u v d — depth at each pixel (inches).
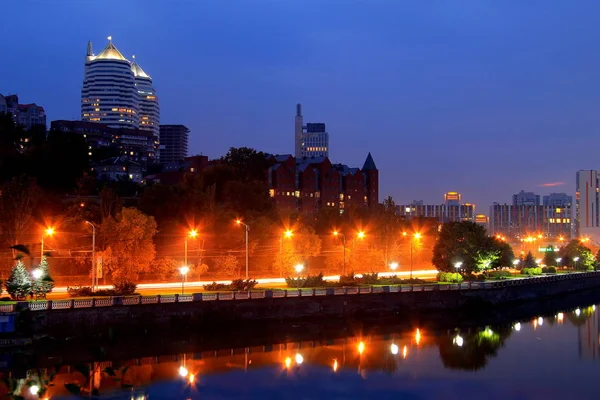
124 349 2780.5
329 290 3582.7
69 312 2669.8
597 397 2224.4
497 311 4498.0
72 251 3757.4
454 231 5068.9
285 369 2518.5
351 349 2947.8
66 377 2149.4
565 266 7342.5
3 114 6318.9
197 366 2519.7
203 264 4286.4
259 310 3304.6
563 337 3454.7
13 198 3836.1
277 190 7672.2
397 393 2226.9
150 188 5039.4
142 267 3949.3
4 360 2165.4
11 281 2630.4
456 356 2859.3
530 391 2289.6
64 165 5959.6
